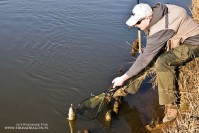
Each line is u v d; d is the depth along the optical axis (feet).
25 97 7.27
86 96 7.33
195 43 6.22
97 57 8.90
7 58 8.68
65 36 9.92
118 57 8.90
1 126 6.42
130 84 6.91
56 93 7.42
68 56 8.90
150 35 6.00
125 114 6.84
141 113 6.87
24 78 7.91
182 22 6.10
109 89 7.04
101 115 6.79
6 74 8.04
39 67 8.36
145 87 7.63
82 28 10.43
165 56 6.22
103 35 10.06
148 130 6.36
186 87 6.48
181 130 5.48
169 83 6.22
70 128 6.44
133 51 9.06
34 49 9.16
